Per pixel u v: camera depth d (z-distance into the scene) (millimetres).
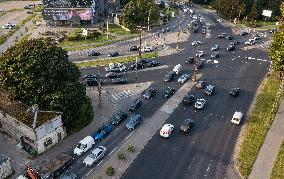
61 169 75000
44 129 79812
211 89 106438
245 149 82812
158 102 102250
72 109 85688
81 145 81438
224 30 171125
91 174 75438
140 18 163875
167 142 85500
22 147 82188
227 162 79500
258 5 189000
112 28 166000
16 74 81750
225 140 86688
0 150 81562
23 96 83562
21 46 85750
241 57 135250
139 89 109625
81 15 165250
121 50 141625
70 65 88438
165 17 182250
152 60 130750
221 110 99125
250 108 100375
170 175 75562
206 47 145500
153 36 157750
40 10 192875
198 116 96062
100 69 122938
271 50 111312
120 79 113125
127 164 78375
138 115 92438
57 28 164625
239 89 109125
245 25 181875
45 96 82188
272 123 92750
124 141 85625
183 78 113688
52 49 86125
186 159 80188
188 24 177625
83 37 150750
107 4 185875
